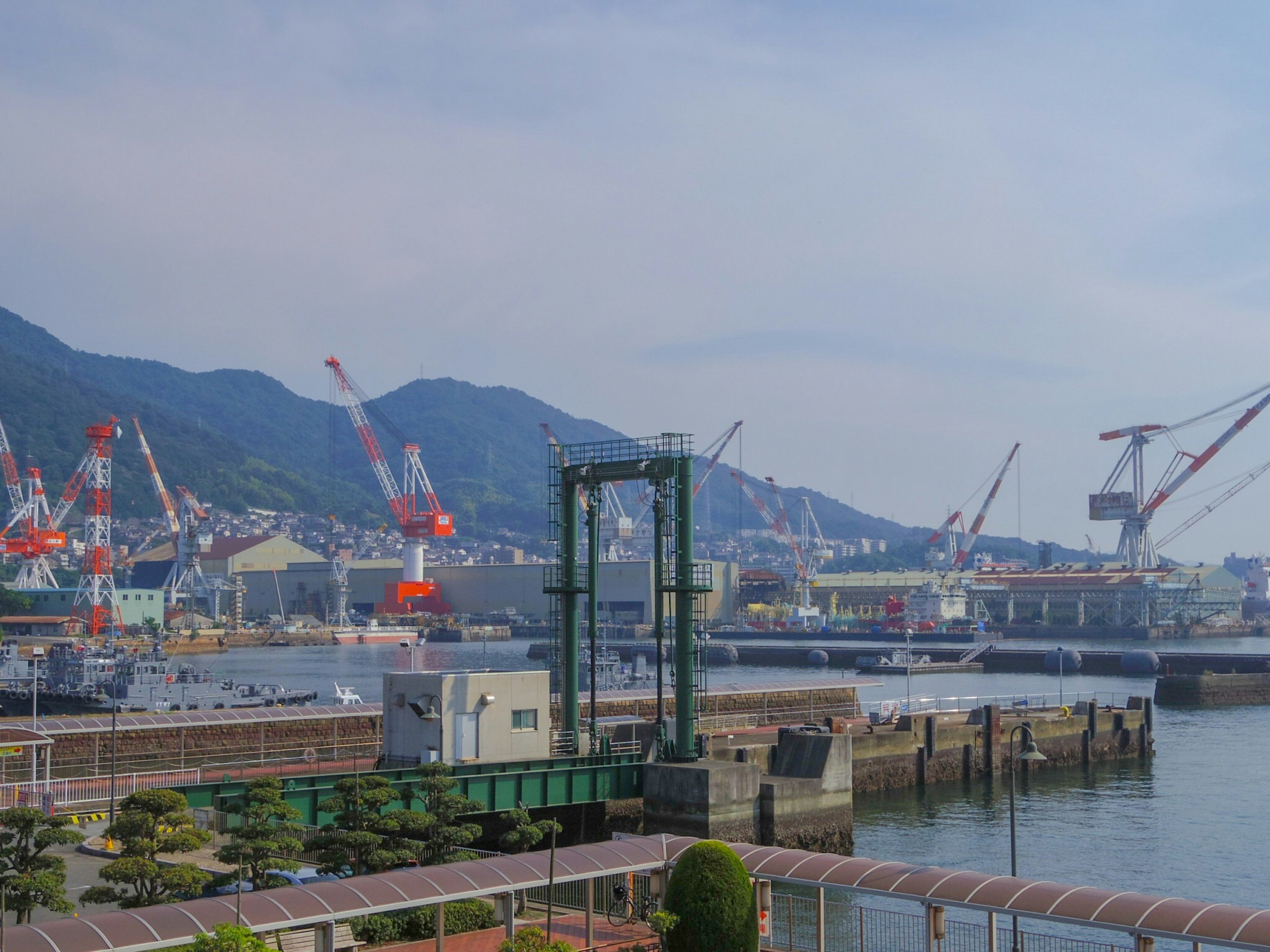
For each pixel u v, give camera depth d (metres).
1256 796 112.94
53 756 94.56
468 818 75.25
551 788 77.81
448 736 78.56
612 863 48.81
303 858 61.88
